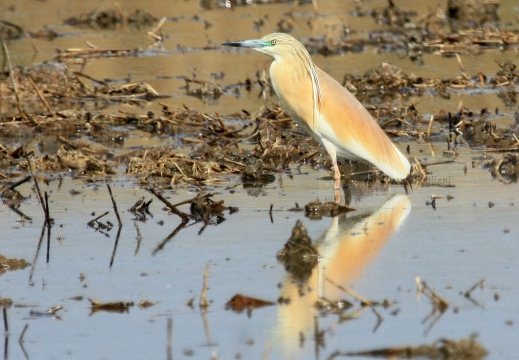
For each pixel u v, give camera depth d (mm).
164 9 35938
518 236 12516
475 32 28875
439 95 22391
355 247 12312
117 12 33219
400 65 25875
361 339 9680
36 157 17516
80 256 12336
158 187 15523
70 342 9875
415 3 35250
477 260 11711
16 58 27141
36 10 35500
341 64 26094
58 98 23016
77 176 16312
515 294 10641
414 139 18422
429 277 11219
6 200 14906
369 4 35750
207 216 13812
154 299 10875
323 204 13891
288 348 9539
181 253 12328
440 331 9797
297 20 32875
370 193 14969
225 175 16156
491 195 14508
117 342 9844
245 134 18797
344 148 15664
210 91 22906
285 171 16469
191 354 9500
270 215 13820
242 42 16094
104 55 28047
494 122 19297
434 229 12938
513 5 34375
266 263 11859
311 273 11484
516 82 23172
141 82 23344
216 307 10602
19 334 10086
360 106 15812
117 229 13391
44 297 11047
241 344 9688
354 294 10453
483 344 9477
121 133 19266
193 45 29156
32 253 12508
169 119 19781
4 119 20375
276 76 16188
